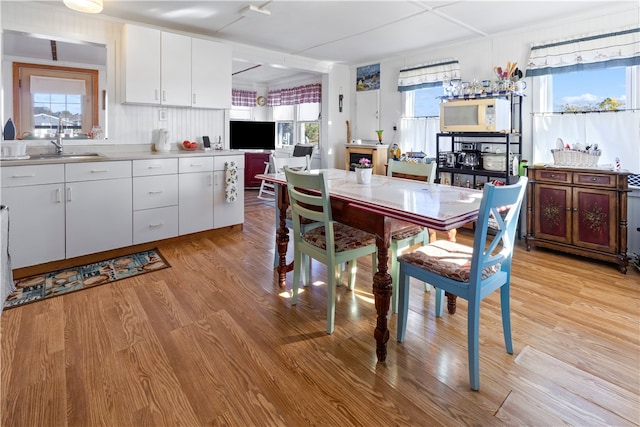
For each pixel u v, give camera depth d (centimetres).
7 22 307
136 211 335
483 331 205
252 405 148
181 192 367
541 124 381
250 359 179
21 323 210
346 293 256
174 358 179
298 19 364
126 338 196
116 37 362
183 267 304
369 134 567
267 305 237
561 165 338
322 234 220
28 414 142
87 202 303
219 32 409
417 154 478
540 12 341
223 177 402
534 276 287
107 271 292
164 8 336
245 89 791
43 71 557
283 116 798
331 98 571
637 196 324
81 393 154
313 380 164
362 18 362
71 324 210
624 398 152
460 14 347
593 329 207
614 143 338
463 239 393
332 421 140
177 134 412
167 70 371
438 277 170
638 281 276
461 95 412
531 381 163
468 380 164
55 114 570
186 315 222
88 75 586
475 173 395
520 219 390
